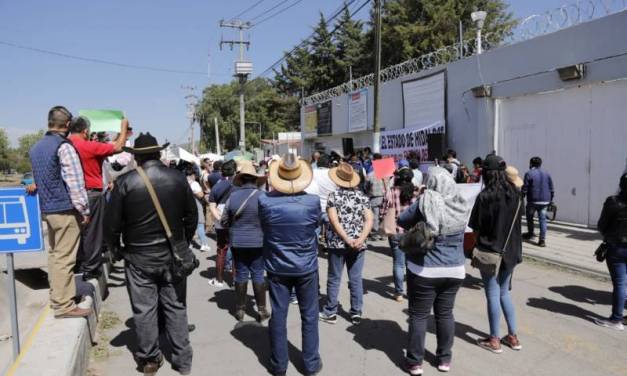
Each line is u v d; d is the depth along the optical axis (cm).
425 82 1612
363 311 630
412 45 3506
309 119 2705
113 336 538
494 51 1302
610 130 1027
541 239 962
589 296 678
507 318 500
